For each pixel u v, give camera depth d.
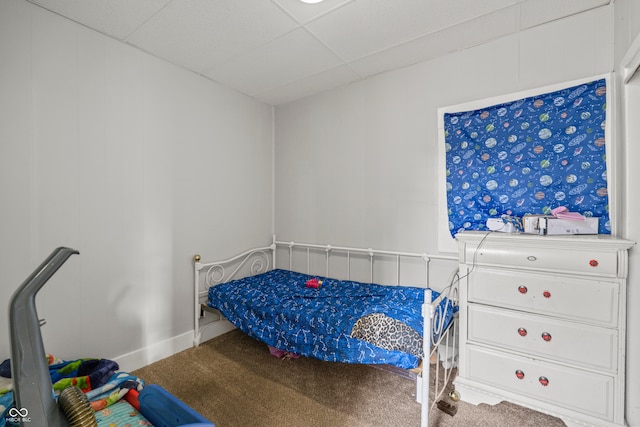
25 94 1.65
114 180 2.01
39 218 1.71
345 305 1.99
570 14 1.76
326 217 2.86
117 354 2.04
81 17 1.78
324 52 2.18
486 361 1.67
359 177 2.65
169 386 1.92
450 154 2.18
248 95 2.94
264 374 2.06
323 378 2.02
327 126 2.84
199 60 2.29
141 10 1.72
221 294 2.37
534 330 1.54
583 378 1.43
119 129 2.03
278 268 3.23
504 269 1.62
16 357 0.62
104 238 1.97
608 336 1.38
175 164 2.35
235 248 2.83
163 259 2.29
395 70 2.44
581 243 1.41
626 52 1.42
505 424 1.56
